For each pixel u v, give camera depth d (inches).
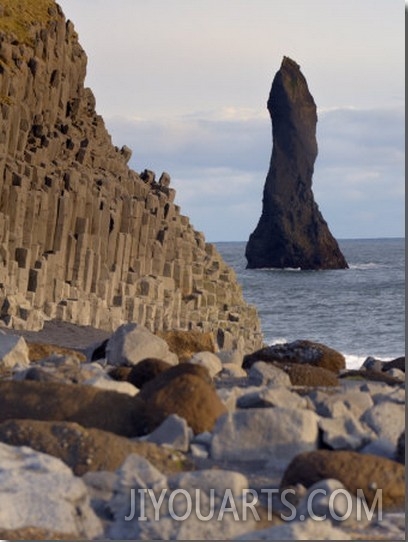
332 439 674.2
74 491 550.3
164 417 698.8
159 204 3415.4
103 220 3053.6
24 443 629.3
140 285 3159.5
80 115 3644.2
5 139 2869.1
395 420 717.9
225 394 749.9
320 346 1070.4
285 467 658.2
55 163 3139.8
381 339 5369.1
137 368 866.8
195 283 3408.0
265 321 6604.3
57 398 706.2
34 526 529.7
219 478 578.2
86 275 2935.5
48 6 3644.2
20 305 2310.5
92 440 630.5
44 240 2807.6
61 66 3506.4
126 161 3907.5
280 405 736.3
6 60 3132.4
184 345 1234.6
